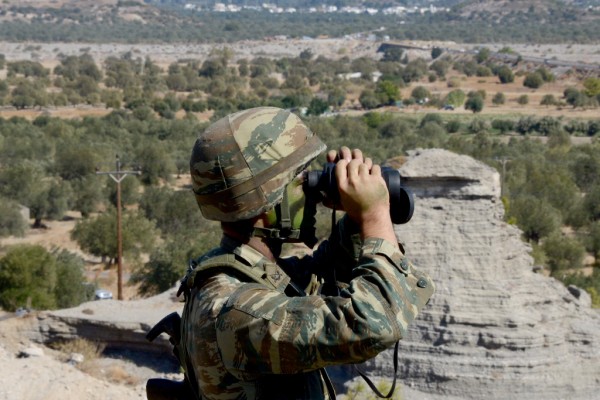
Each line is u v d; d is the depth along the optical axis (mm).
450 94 155125
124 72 198375
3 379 14211
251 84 187750
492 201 23047
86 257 52969
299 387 3416
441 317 22000
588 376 22016
